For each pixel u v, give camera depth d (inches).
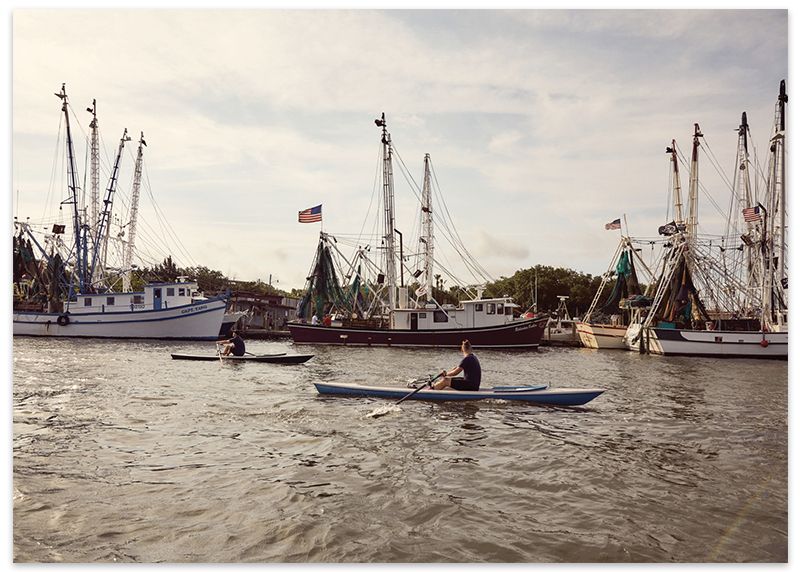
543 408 684.1
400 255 2234.3
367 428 555.8
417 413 635.5
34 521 312.5
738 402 785.6
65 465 419.5
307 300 2405.3
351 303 2559.1
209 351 1530.5
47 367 1083.3
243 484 378.3
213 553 275.6
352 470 414.3
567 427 581.3
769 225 1828.2
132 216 2615.7
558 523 321.7
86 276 2316.7
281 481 385.4
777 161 1793.8
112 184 2418.8
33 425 555.8
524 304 3390.7
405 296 2156.7
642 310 2123.5
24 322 2138.3
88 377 932.6
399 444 494.0
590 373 1176.8
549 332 2461.9
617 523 323.6
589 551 285.9
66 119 2234.3
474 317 1964.8
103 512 326.0
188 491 363.6
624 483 397.4
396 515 327.9
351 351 1747.0
